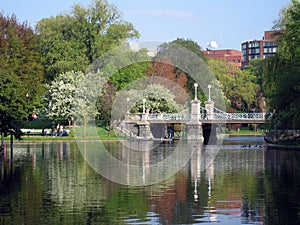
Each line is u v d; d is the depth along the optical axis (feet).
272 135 219.20
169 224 76.84
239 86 386.93
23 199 94.22
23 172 132.05
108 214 82.64
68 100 295.48
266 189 104.47
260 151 201.26
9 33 264.31
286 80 194.18
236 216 81.46
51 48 323.16
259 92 400.26
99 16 331.57
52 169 138.72
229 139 296.71
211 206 88.48
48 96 299.58
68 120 298.35
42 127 302.86
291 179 118.21
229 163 155.53
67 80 302.86
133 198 95.76
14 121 174.60
